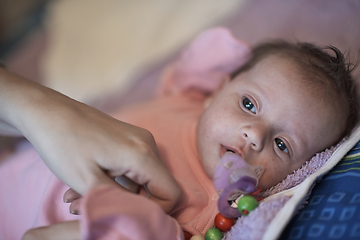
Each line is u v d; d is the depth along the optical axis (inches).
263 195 40.4
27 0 91.7
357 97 49.4
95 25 80.8
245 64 57.2
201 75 66.9
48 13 86.8
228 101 44.0
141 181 29.7
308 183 32.9
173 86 68.2
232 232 32.1
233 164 33.5
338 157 38.9
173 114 53.8
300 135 41.8
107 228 23.6
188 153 44.8
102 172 27.6
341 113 44.5
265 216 29.5
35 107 29.8
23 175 45.6
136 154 28.3
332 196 31.8
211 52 67.5
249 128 39.2
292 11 68.6
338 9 64.8
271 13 70.6
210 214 39.6
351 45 59.2
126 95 69.9
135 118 50.9
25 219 43.0
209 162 41.4
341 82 45.8
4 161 49.7
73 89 71.1
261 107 42.0
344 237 26.4
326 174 37.4
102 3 84.2
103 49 76.9
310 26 65.6
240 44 65.4
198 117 53.6
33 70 75.2
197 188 41.0
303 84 42.9
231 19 73.4
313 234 28.0
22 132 30.4
